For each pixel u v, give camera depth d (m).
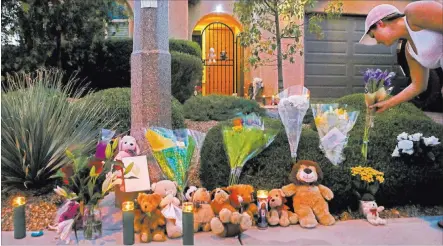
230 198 2.61
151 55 3.17
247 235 2.54
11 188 3.19
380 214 2.98
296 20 7.02
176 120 4.10
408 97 2.98
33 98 3.39
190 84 6.41
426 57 2.66
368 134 3.07
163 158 2.77
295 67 8.63
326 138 2.97
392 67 8.97
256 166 2.98
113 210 2.89
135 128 3.19
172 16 8.50
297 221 2.72
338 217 2.91
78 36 6.46
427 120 3.44
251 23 6.55
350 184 2.94
